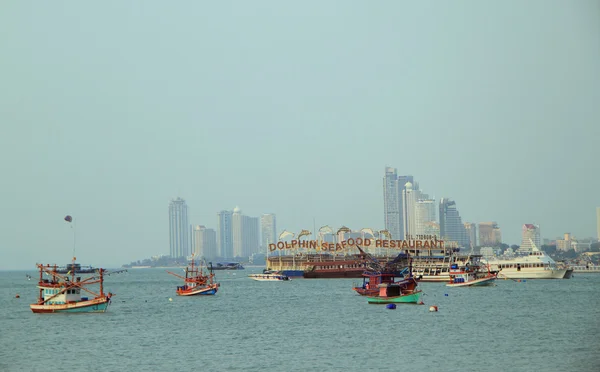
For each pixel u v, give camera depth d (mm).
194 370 113312
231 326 171625
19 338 152125
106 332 161000
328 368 113250
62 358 126625
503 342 137000
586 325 162125
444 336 146625
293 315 198000
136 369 115062
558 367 112062
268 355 125938
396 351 128125
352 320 180500
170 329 166250
